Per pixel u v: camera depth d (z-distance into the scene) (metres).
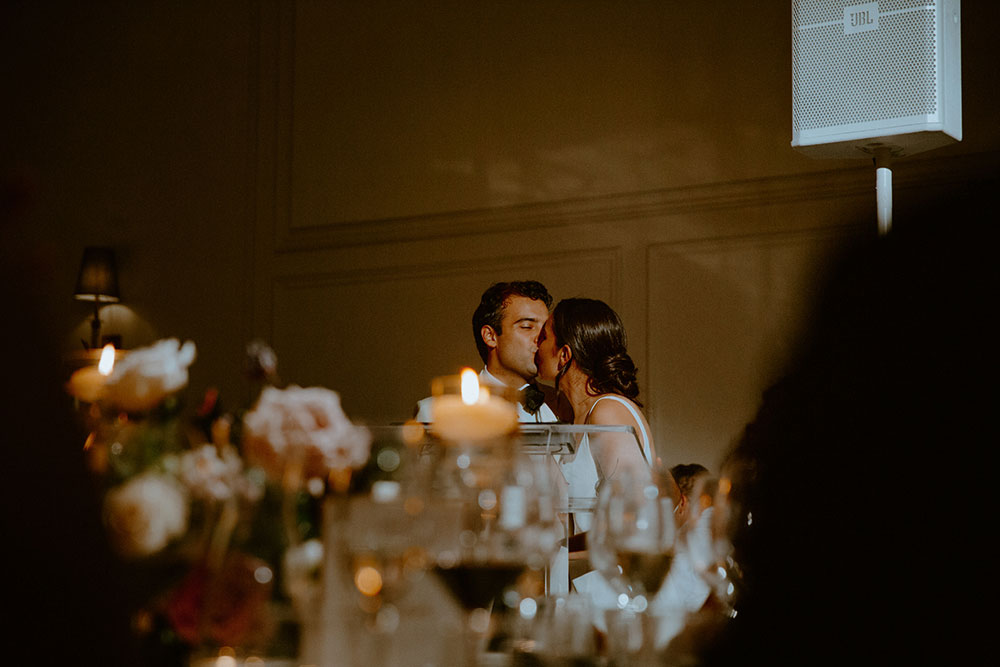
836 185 5.26
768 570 0.95
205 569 1.30
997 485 0.84
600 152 5.98
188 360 1.45
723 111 5.62
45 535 1.01
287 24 7.17
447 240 6.43
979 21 4.84
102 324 7.56
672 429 5.56
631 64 5.93
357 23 6.90
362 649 1.36
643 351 5.70
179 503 1.31
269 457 1.37
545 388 4.46
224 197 7.28
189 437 1.45
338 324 6.75
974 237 0.79
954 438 0.84
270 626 1.32
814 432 0.91
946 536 0.86
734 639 0.97
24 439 1.02
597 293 5.89
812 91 3.29
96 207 7.75
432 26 6.63
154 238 7.51
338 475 1.46
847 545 0.90
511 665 1.39
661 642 1.41
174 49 7.59
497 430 2.02
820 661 0.90
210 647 1.30
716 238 5.55
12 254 1.03
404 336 6.53
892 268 0.82
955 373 0.83
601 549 1.67
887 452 0.87
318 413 1.40
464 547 1.50
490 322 3.90
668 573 1.66
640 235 5.79
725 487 1.67
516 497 1.56
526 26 6.30
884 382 0.86
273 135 7.14
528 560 1.53
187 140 7.47
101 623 1.02
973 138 4.81
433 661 1.37
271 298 7.01
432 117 6.57
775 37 5.52
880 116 3.20
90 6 7.92
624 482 1.69
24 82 8.08
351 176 6.81
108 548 1.05
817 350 0.88
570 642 1.45
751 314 5.42
